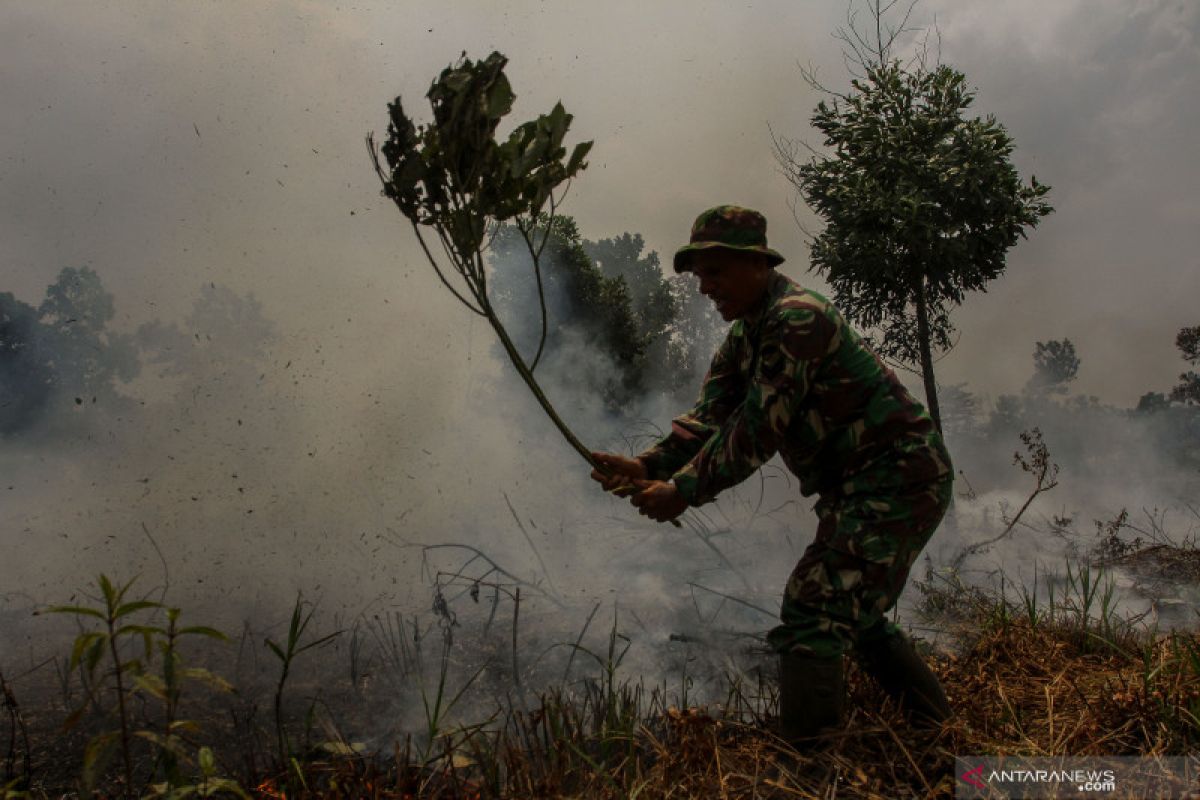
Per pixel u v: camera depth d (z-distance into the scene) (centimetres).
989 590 442
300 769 225
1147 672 263
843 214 696
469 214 233
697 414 276
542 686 308
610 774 227
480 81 226
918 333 727
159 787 187
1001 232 677
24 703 288
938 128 696
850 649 243
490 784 219
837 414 239
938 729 244
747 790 222
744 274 243
